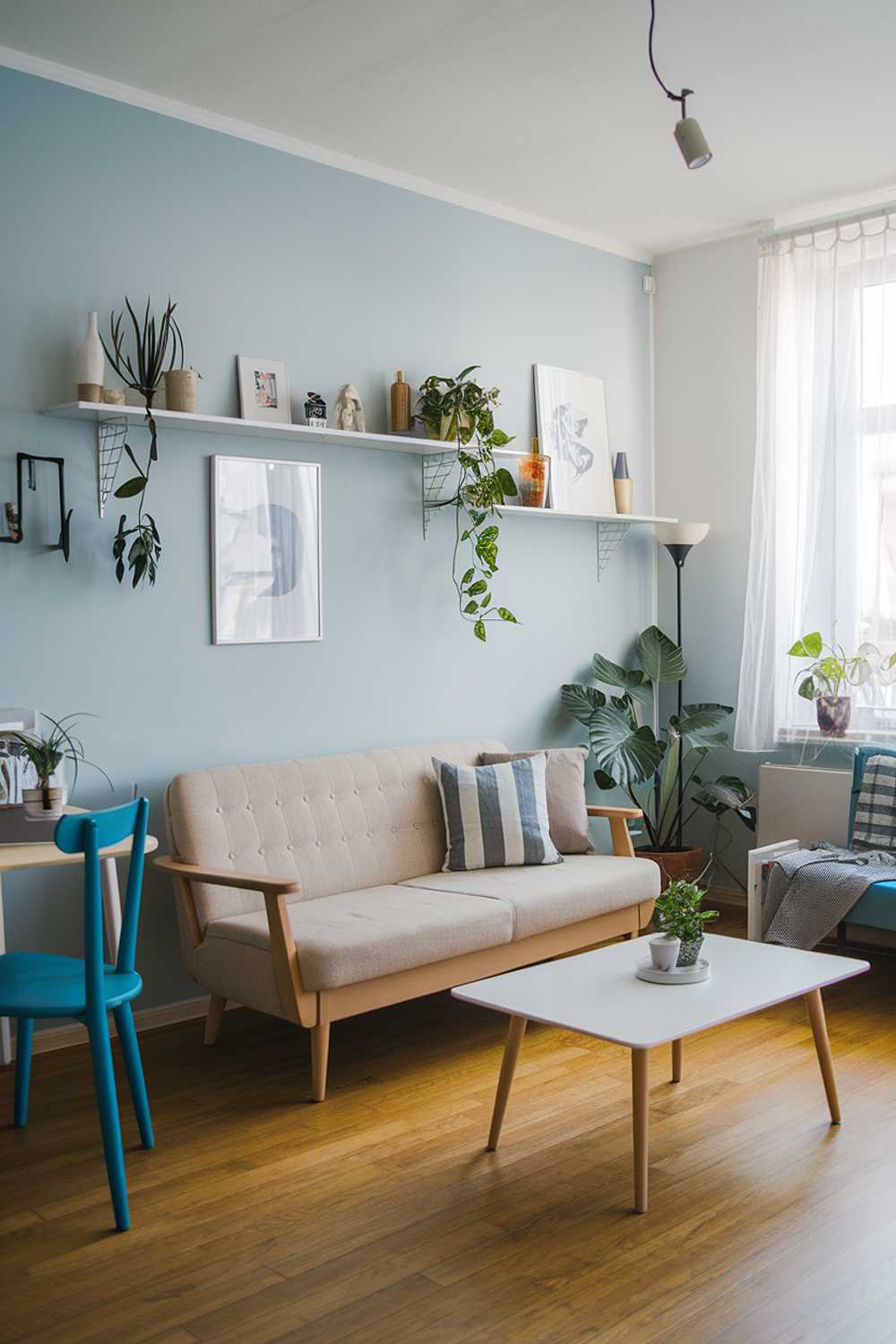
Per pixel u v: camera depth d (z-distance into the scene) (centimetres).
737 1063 336
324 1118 297
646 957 303
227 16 318
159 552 359
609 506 523
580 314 513
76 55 339
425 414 427
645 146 415
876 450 469
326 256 414
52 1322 208
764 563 501
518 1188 257
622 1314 207
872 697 473
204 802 353
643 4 315
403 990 329
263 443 395
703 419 534
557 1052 347
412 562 444
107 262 357
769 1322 205
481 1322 206
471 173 440
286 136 400
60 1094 315
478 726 470
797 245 490
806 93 374
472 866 402
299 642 408
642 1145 244
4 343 335
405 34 330
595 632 524
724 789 500
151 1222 244
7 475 337
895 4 317
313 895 370
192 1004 376
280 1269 224
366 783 398
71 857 278
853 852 440
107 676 357
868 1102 305
